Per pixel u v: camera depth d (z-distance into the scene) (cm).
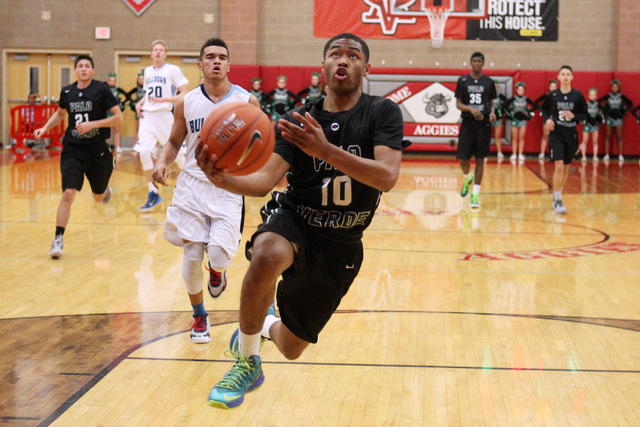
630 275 598
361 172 242
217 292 413
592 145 1827
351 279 297
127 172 1373
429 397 338
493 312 484
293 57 1833
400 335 432
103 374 364
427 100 1811
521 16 1806
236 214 407
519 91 1747
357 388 349
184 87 902
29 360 383
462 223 861
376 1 1808
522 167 1565
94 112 641
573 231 809
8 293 524
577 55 1812
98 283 557
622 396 338
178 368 375
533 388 348
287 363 383
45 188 1120
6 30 1881
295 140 233
